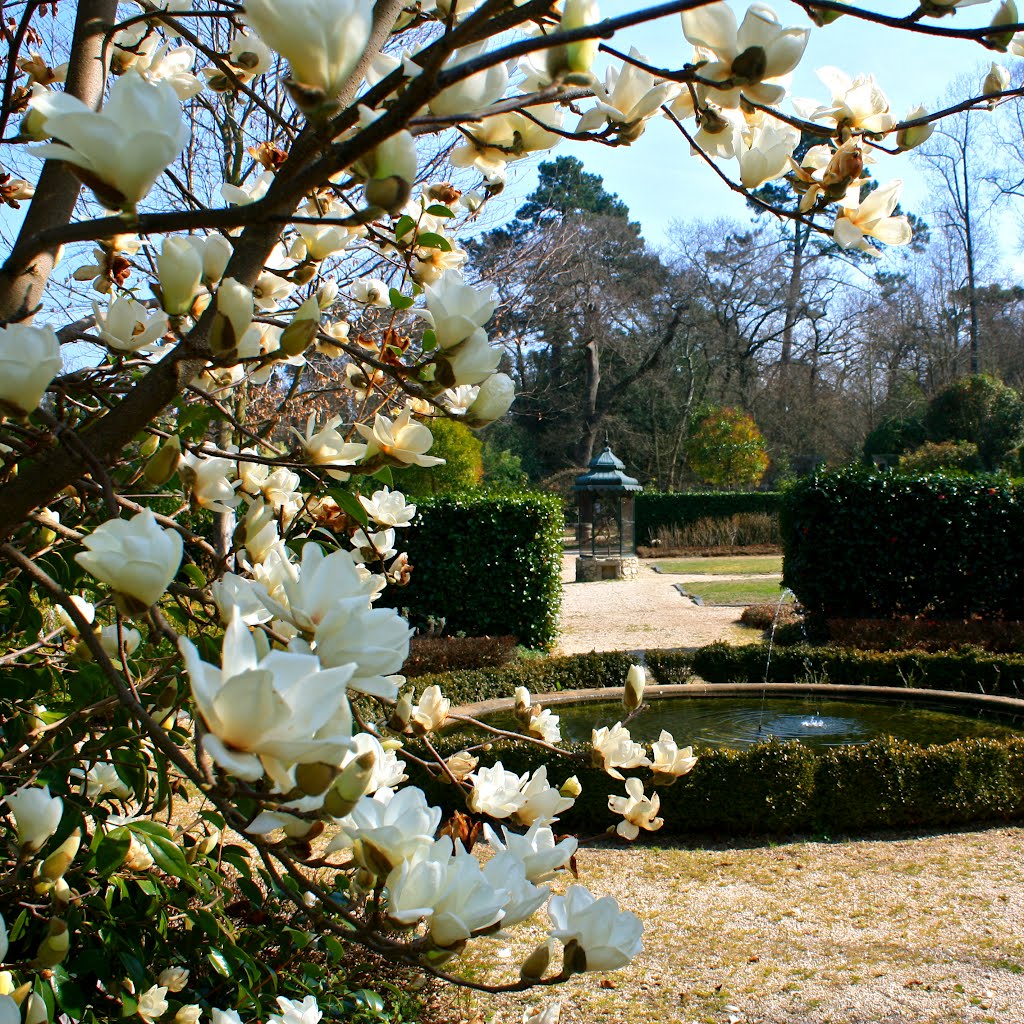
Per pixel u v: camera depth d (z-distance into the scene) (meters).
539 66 1.07
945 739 6.79
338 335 1.72
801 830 5.75
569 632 13.22
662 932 4.45
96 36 1.32
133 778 1.36
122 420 0.90
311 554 0.82
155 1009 1.75
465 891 0.84
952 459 23.05
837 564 11.23
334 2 0.66
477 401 1.04
